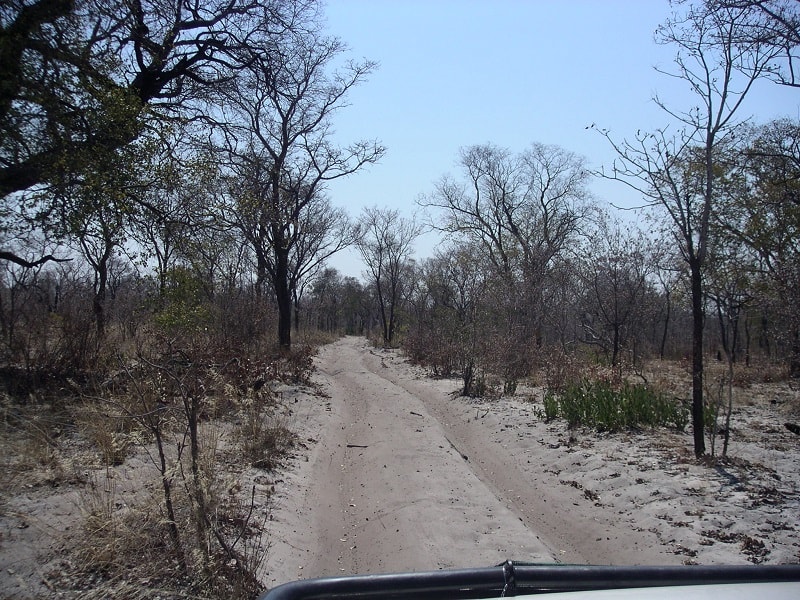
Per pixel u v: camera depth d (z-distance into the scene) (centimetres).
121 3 998
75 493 535
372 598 194
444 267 3045
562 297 2227
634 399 1030
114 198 872
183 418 617
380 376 2141
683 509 643
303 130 2173
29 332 931
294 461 839
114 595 392
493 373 1656
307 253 3262
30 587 396
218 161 1159
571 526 670
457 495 745
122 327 1250
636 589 188
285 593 187
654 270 1861
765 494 664
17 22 809
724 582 202
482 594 195
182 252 1058
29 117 822
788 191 1509
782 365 1869
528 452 969
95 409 702
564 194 3369
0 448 591
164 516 461
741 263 1609
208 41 1321
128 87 935
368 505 729
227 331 1433
